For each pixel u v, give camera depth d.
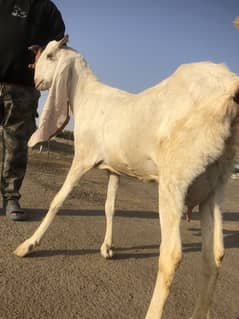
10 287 1.40
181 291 1.52
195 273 1.70
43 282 1.47
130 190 3.68
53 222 2.15
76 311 1.30
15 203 2.11
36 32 2.00
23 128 2.09
